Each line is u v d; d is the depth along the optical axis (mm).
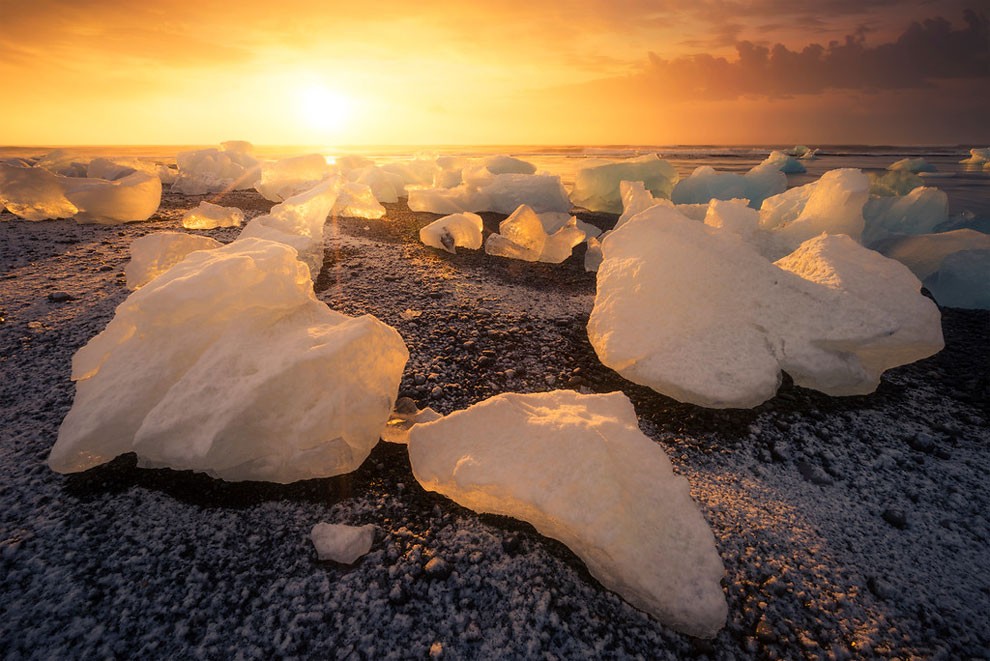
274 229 3295
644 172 7078
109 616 1131
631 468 1382
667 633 1171
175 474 1568
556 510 1221
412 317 2789
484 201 6355
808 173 13898
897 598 1270
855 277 2328
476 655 1091
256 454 1488
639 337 2252
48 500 1438
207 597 1191
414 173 8250
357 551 1321
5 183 4668
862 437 1957
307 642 1102
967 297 3365
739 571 1326
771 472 1742
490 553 1354
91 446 1472
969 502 1628
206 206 4668
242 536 1373
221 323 1674
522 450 1376
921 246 3834
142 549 1308
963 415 2125
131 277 2820
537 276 3721
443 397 2064
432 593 1233
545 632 1148
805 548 1415
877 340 2088
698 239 2541
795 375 2215
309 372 1472
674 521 1305
